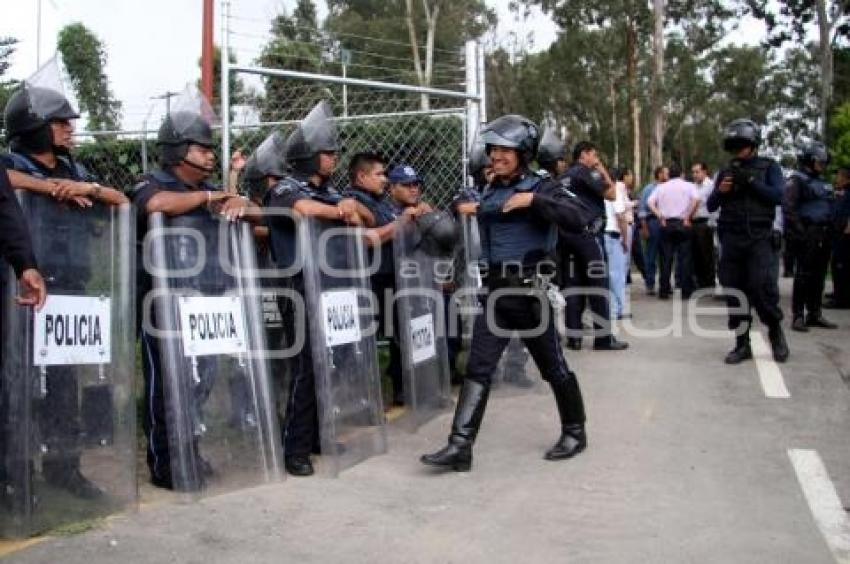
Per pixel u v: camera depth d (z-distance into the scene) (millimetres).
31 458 3934
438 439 5926
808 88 47469
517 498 4715
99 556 3793
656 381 7512
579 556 3947
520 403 6906
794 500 4695
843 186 11445
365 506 4559
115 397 4309
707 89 40969
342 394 5230
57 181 4023
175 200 4547
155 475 4730
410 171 6496
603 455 5492
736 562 3900
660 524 4340
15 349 3889
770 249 8008
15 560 3699
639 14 37406
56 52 4961
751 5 35781
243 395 4855
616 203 10641
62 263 4059
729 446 5676
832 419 6320
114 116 8180
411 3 35469
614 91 43000
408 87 8023
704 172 13492
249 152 8328
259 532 4156
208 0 8086
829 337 9578
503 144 5199
